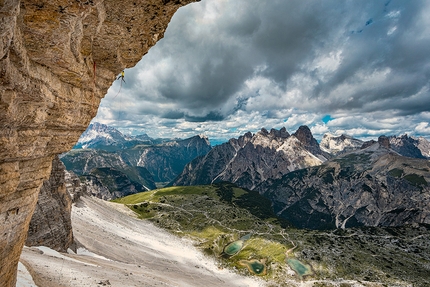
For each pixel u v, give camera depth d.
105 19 15.91
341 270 120.94
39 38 12.68
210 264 122.88
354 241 161.25
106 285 33.41
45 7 11.79
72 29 13.26
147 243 118.25
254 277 113.25
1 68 10.32
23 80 12.17
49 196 60.34
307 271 119.38
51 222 56.62
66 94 16.67
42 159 17.52
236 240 160.00
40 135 15.84
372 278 114.81
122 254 79.88
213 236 161.75
